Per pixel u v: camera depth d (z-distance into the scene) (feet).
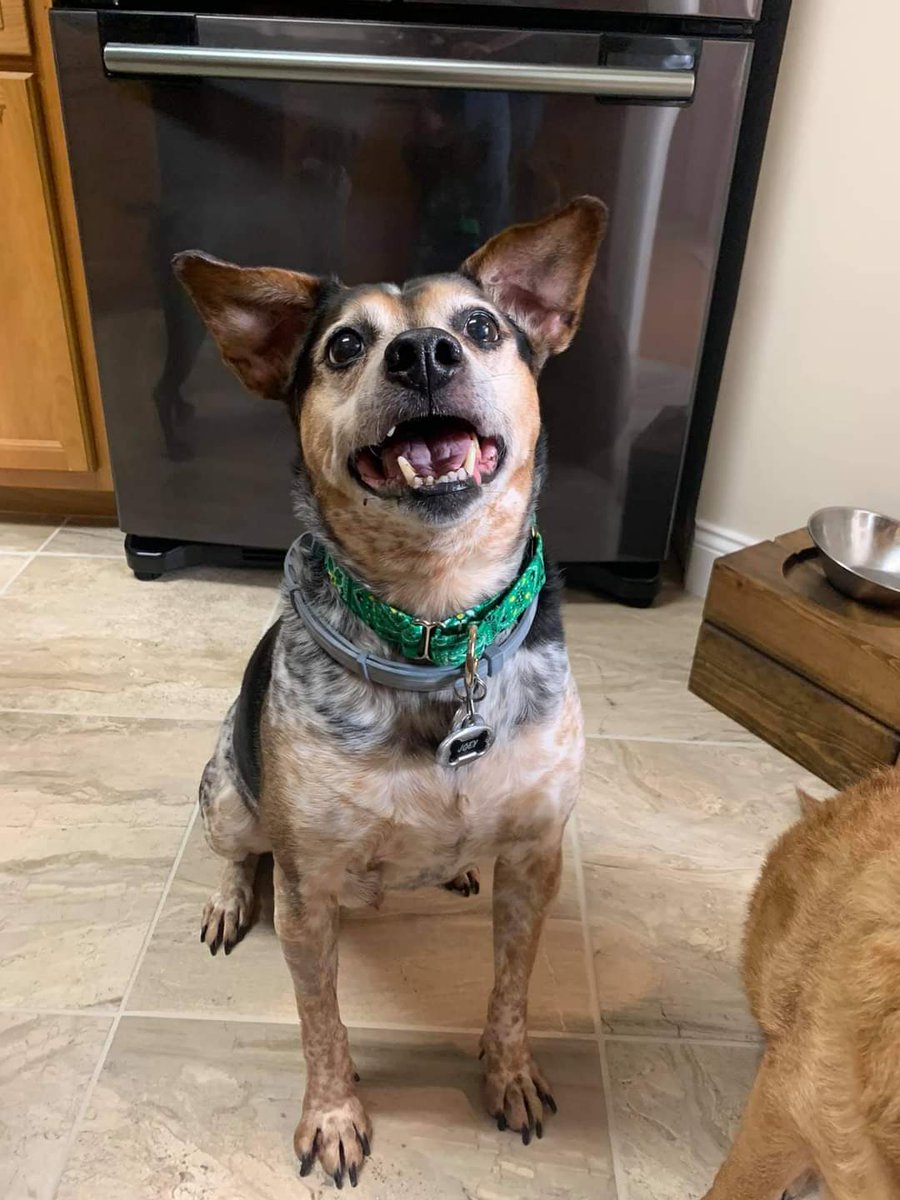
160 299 6.98
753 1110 3.20
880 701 5.79
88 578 8.11
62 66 6.25
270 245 6.74
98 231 6.79
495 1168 4.05
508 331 3.72
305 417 3.65
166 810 5.80
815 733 6.19
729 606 6.53
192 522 7.84
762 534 7.68
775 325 7.08
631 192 6.45
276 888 3.84
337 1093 4.06
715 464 7.82
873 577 6.43
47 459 8.20
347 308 3.61
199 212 6.66
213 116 6.33
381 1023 4.63
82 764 6.11
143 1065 4.38
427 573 3.41
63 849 5.49
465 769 3.54
